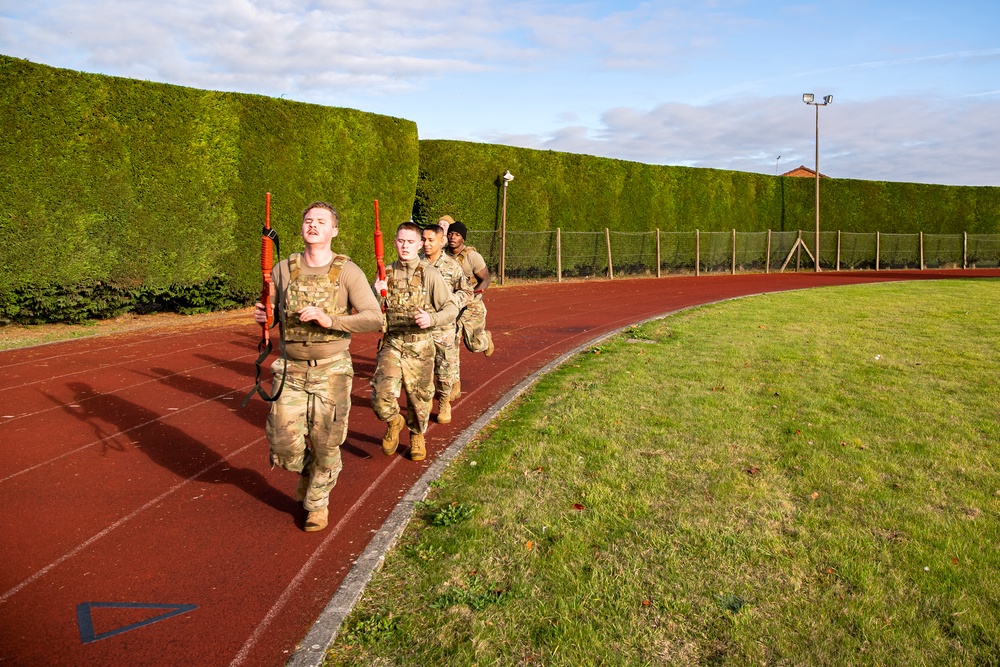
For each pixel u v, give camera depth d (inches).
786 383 318.3
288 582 153.8
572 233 1023.6
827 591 141.6
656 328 496.1
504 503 185.8
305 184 618.2
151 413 287.6
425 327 206.5
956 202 1455.5
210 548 170.1
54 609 142.8
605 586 143.9
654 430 247.1
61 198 461.1
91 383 334.6
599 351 407.5
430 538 168.1
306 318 160.7
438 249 280.5
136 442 251.0
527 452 225.6
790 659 120.9
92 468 224.8
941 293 759.7
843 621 131.5
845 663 119.4
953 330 478.0
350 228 670.5
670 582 145.4
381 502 197.2
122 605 144.3
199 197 537.0
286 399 171.8
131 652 128.2
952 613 133.6
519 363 391.2
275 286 175.6
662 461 216.2
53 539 174.9
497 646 125.1
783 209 1320.1
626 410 273.9
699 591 142.1
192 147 532.4
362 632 130.9
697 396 294.7
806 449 226.2
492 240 928.9
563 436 241.9
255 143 576.1
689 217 1193.4
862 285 890.7
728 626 130.3
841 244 1374.3
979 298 701.3
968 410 273.7
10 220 440.8
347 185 665.0
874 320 534.0
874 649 123.2
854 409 274.7
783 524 172.7
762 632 128.3
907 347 411.2
